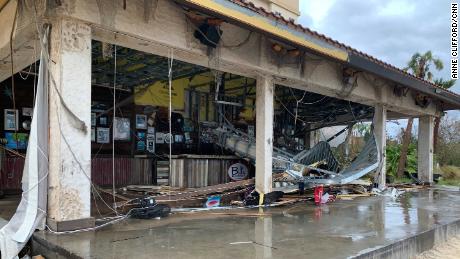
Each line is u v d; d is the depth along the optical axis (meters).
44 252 4.52
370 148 11.25
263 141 7.97
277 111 13.27
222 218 6.28
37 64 7.65
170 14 6.23
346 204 8.54
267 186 7.94
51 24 5.11
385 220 6.47
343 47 8.04
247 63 7.41
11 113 8.79
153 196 6.95
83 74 5.17
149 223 5.67
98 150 9.71
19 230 4.66
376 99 11.02
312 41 7.23
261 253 4.11
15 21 5.70
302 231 5.36
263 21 6.26
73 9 5.04
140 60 8.23
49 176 5.00
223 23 7.00
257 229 5.42
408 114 14.07
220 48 6.96
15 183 8.72
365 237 5.04
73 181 5.00
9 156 8.66
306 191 9.23
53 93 5.01
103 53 6.57
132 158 10.17
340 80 9.70
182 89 11.05
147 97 10.54
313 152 10.17
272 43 7.83
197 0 5.32
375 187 11.35
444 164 25.39
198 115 11.27
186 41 6.46
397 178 18.47
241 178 9.89
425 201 9.46
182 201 7.35
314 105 12.91
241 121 12.05
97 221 5.53
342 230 5.50
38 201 4.85
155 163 9.50
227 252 4.12
